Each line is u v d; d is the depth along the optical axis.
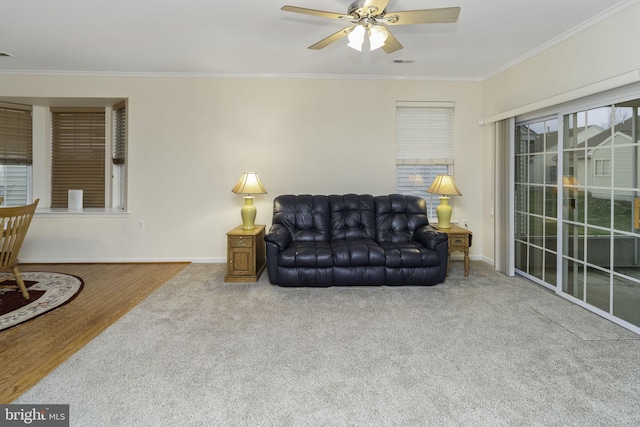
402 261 3.53
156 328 2.58
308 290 3.50
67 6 2.73
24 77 4.39
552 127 3.43
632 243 2.55
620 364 2.07
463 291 3.45
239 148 4.58
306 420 1.60
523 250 3.93
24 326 2.61
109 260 4.58
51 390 1.81
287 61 4.03
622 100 2.62
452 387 1.85
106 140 4.94
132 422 1.58
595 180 2.89
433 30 3.13
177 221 4.60
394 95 4.61
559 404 1.71
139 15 2.88
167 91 4.51
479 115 4.69
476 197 4.74
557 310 2.94
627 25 2.53
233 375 1.96
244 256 3.76
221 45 3.54
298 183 4.62
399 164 4.68
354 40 2.34
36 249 4.52
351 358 2.16
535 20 2.90
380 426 1.56
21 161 4.76
